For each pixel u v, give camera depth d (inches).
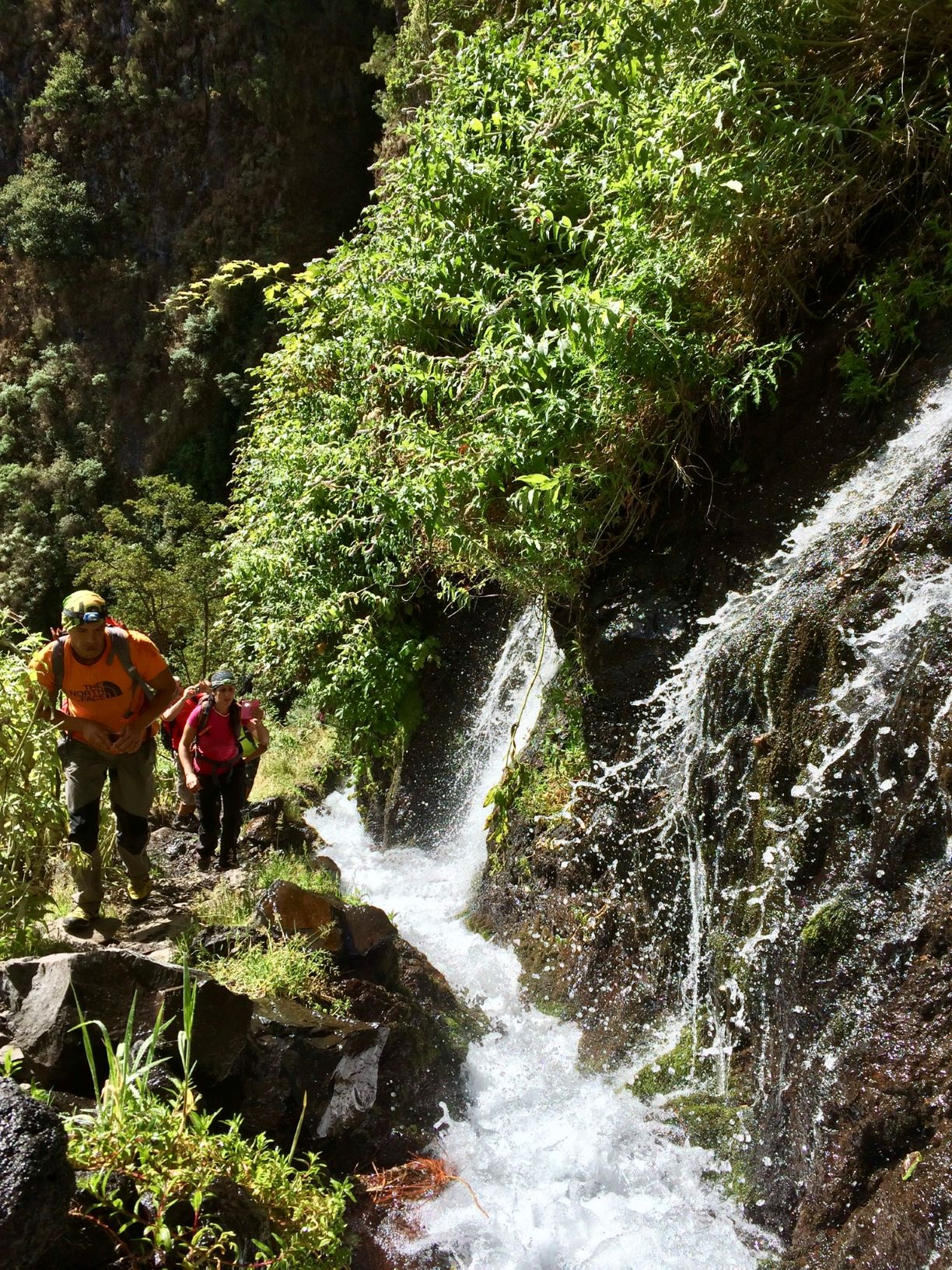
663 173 194.4
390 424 258.7
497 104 249.6
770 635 180.4
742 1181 158.1
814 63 207.2
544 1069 193.3
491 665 303.9
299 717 418.9
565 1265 151.1
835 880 159.5
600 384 192.1
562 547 213.2
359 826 341.1
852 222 205.9
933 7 189.8
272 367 358.9
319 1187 140.0
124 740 183.2
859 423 194.9
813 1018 155.6
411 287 255.8
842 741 162.4
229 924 201.2
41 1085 132.2
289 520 307.0
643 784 204.1
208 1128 129.6
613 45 208.8
